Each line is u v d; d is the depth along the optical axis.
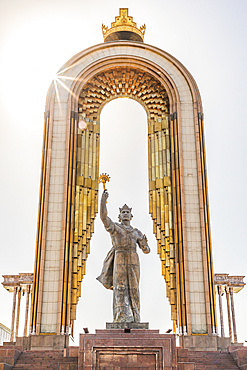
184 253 26.36
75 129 29.17
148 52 31.28
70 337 25.61
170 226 27.98
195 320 25.14
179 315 25.47
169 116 30.64
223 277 28.95
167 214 28.52
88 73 30.52
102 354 17.95
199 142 28.91
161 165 29.75
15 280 28.19
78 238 27.58
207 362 20.81
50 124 29.05
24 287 28.14
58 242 26.47
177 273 26.41
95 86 31.31
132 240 22.45
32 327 24.58
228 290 29.05
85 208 28.47
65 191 27.38
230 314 28.48
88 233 28.42
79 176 28.75
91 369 17.66
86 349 17.95
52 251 26.28
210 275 26.08
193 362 19.64
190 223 27.14
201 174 28.14
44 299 25.28
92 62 30.66
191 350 24.23
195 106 29.78
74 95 29.88
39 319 24.70
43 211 26.97
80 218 28.06
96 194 29.27
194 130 29.30
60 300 25.08
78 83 30.20
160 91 31.31
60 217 27.03
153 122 31.17
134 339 18.09
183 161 28.55
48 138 28.69
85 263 28.05
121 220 23.23
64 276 25.73
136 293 21.81
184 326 24.95
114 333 18.92
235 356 20.89
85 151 29.64
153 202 29.25
